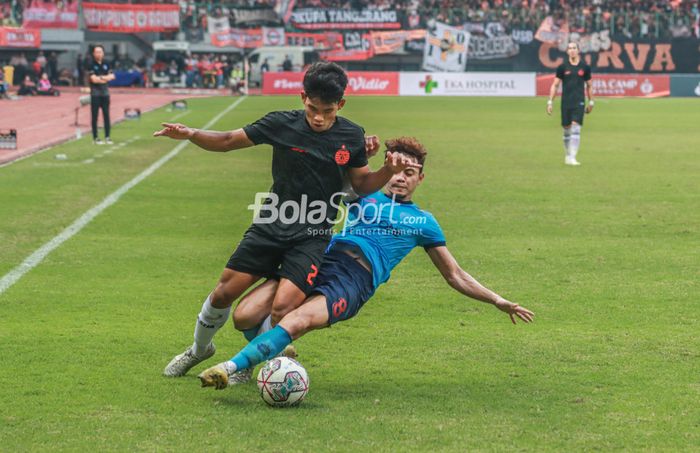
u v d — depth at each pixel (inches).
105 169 844.6
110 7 2591.0
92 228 564.7
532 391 286.2
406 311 390.3
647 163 943.0
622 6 2650.1
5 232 541.3
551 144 1133.7
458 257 498.6
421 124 1408.7
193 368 309.7
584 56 2598.4
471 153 1023.0
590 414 265.1
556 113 1685.5
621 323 371.6
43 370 302.0
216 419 257.4
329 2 2667.3
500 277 453.7
